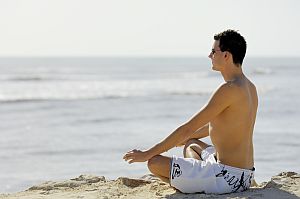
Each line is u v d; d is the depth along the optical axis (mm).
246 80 4832
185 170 4762
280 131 16922
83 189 5465
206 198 4574
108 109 25359
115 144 14555
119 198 4914
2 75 61812
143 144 14555
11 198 5168
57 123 19781
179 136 4688
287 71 88375
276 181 5234
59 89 39625
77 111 24406
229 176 4730
